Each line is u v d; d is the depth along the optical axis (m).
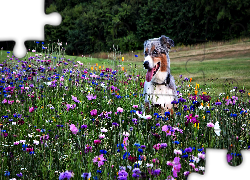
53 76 6.87
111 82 6.75
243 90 5.09
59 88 6.37
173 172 3.21
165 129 3.75
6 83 6.45
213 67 5.21
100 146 3.62
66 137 3.99
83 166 3.26
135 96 5.67
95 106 5.49
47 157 3.50
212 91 5.25
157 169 3.04
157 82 5.12
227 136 3.98
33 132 4.21
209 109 4.83
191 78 5.30
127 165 3.24
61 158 3.46
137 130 4.17
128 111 5.22
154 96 5.09
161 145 3.37
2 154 3.58
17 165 3.39
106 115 4.45
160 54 5.13
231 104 4.91
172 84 5.14
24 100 5.53
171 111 4.80
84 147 3.43
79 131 3.76
